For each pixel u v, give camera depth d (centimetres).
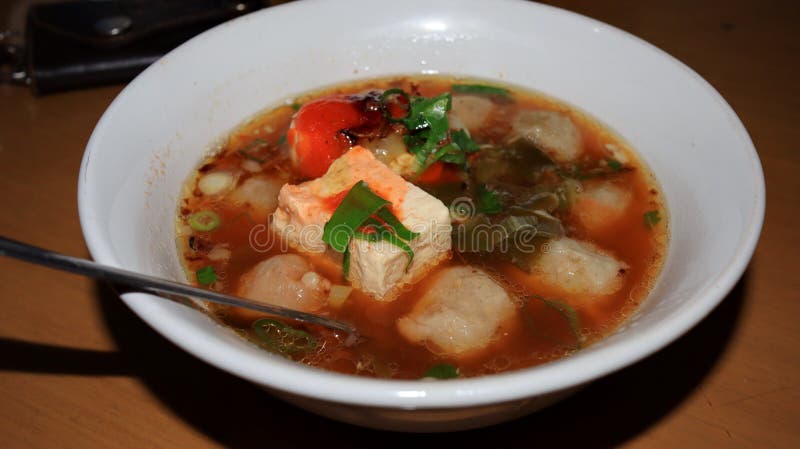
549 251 26
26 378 26
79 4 36
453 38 33
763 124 36
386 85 33
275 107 32
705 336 27
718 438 24
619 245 27
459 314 24
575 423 25
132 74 36
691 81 28
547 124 30
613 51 31
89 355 27
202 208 28
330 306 25
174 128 28
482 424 22
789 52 40
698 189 26
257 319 24
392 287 25
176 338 19
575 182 29
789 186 33
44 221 31
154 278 20
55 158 34
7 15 42
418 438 25
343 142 28
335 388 18
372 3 33
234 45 30
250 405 25
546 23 32
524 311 25
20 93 37
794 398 25
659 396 25
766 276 29
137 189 25
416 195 26
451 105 31
